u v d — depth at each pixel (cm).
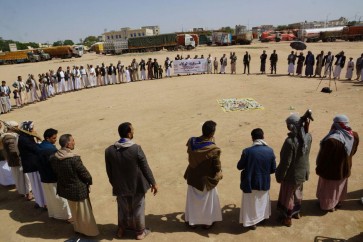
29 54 6122
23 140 600
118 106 1623
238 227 550
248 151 498
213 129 498
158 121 1283
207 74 2597
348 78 1950
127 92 2031
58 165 491
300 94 1602
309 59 2111
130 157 481
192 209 534
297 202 549
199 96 1722
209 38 7056
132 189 494
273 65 2348
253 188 504
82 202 513
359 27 5491
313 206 603
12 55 6100
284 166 499
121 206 518
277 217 576
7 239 545
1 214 635
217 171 502
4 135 666
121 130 493
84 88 2348
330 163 536
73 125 1316
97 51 7331
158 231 550
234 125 1155
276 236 518
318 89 1702
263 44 6038
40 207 651
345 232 519
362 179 695
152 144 1016
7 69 4650
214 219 543
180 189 710
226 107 1413
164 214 610
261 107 1372
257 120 1196
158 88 2091
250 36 6347
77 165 492
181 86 2095
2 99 1656
